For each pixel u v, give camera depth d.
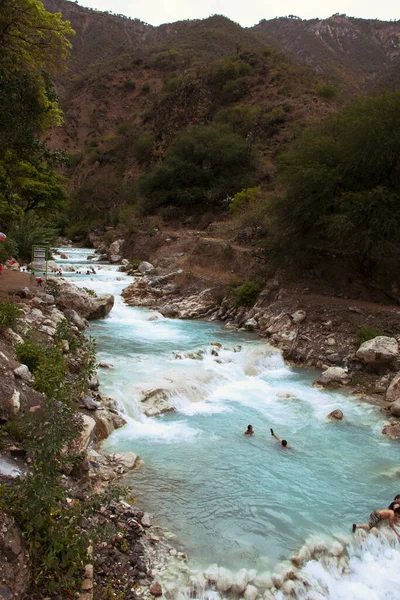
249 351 17.66
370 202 20.41
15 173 30.00
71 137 104.19
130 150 82.69
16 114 17.38
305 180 22.12
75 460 6.91
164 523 7.72
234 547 7.31
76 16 186.88
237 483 9.16
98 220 61.03
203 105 74.62
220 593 6.38
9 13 18.31
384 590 6.77
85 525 6.76
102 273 32.69
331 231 20.98
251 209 34.03
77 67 152.50
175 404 12.78
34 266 24.53
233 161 50.81
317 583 6.73
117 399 11.91
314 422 12.39
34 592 5.21
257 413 12.77
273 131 59.97
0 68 16.83
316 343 18.25
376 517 8.11
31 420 6.64
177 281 28.30
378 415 13.05
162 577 6.49
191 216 47.59
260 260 26.70
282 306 21.34
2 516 5.46
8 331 11.59
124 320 22.20
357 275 23.50
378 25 174.88
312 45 162.12
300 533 7.79
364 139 20.98
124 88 116.12
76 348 14.23
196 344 18.52
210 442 10.84
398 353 16.19
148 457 9.90
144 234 40.00
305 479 9.50
